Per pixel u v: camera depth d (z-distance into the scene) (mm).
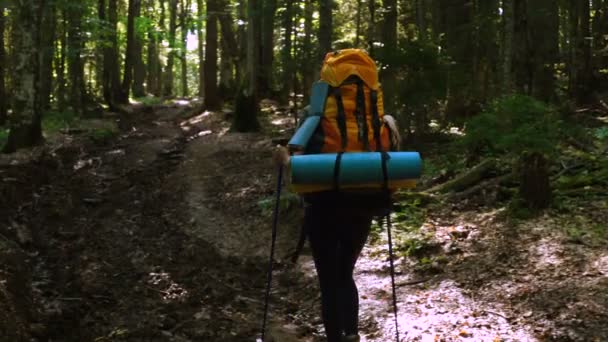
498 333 4590
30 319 5312
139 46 39719
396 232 7527
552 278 5523
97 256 7551
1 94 19328
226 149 14414
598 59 16859
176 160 13945
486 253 6453
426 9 20344
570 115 12250
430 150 11320
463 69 12438
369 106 3615
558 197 7656
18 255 7012
